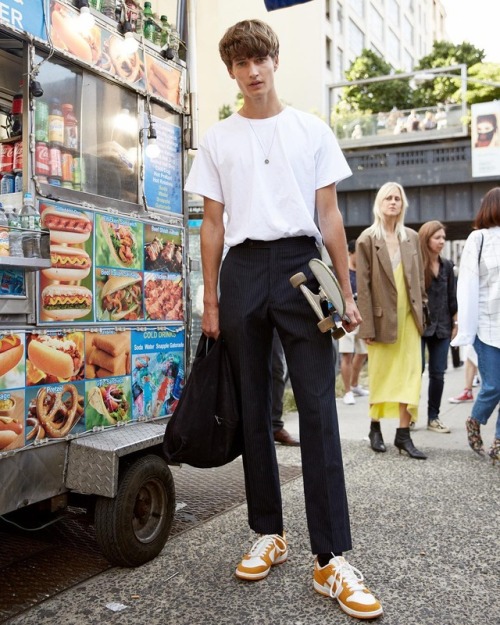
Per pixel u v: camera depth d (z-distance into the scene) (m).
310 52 43.69
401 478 3.93
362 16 54.12
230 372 2.46
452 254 47.59
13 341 2.29
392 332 4.42
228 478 4.01
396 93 40.50
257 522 2.54
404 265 4.52
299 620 2.16
